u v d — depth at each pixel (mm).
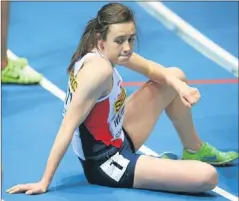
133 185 8383
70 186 8516
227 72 13422
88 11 16359
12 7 16594
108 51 7863
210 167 8180
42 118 11164
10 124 10859
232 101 12109
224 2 17234
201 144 9461
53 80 12758
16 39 14641
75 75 8016
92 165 8367
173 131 10867
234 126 11156
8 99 11891
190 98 8445
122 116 8383
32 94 12156
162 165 8211
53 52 14031
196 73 13258
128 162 8297
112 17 7738
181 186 8234
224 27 15633
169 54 14055
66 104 8211
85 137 8211
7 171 9125
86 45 8062
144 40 14688
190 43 14719
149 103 8836
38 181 8812
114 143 8320
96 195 8195
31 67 13273
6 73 12570
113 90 8016
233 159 9648
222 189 8844
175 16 16047
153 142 10430
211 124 11203
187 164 8211
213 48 14414
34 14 16141
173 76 8758
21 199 8000
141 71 8820
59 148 8055
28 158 9609
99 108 8039
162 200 8109
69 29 15258
